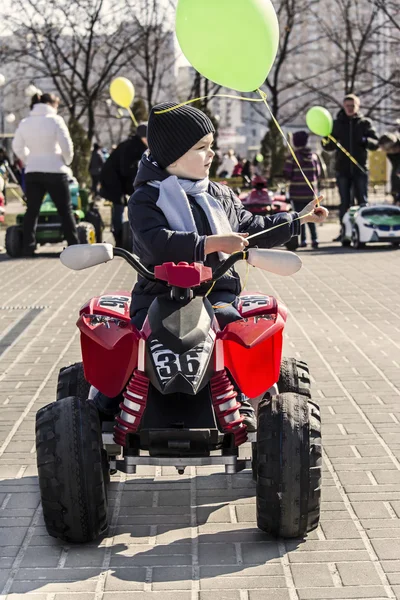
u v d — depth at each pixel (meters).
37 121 16.31
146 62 41.66
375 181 38.50
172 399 4.58
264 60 4.83
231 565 4.46
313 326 10.12
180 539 4.79
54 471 4.50
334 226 25.20
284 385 5.47
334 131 19.30
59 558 4.57
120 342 4.57
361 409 7.00
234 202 5.22
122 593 4.19
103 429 5.05
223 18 4.66
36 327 10.26
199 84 37.78
